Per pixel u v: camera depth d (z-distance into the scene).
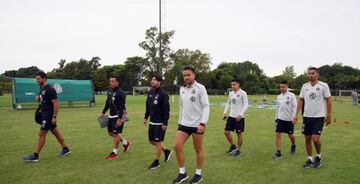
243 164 6.82
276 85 77.25
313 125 6.54
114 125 7.26
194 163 6.84
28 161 6.84
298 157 7.55
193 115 5.43
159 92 6.43
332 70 84.56
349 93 66.38
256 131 11.96
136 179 5.65
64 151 7.48
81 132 11.05
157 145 6.44
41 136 6.89
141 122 14.23
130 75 76.25
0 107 22.36
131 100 36.59
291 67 92.12
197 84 5.48
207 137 10.41
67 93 23.17
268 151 8.23
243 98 7.68
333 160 7.25
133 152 7.89
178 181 5.40
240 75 76.31
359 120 16.20
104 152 7.86
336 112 21.77
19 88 20.64
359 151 8.27
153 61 50.69
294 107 7.48
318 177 5.86
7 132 10.87
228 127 7.80
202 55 73.38
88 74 84.62
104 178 5.70
